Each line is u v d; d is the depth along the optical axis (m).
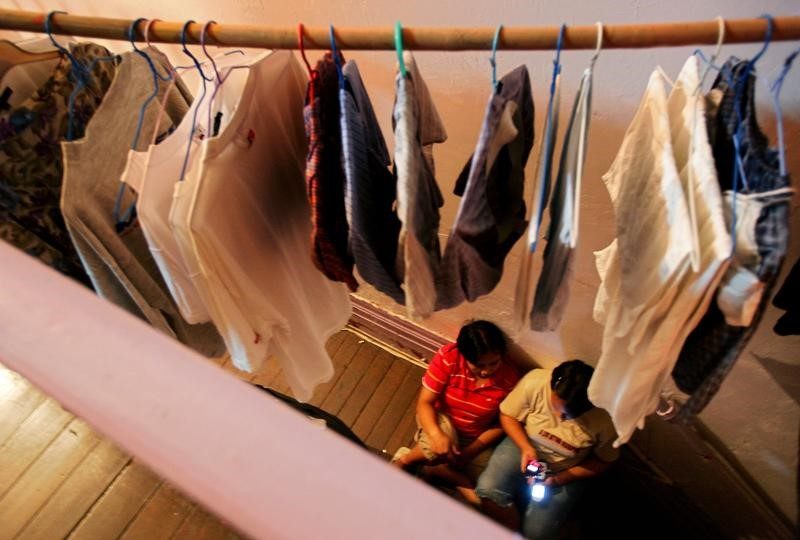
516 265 1.31
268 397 0.44
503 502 1.70
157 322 1.04
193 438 0.42
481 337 1.48
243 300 0.85
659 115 0.61
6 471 1.45
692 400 0.67
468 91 1.00
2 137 0.84
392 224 0.82
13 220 0.88
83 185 0.81
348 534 0.37
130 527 1.27
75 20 0.74
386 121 1.20
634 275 0.68
